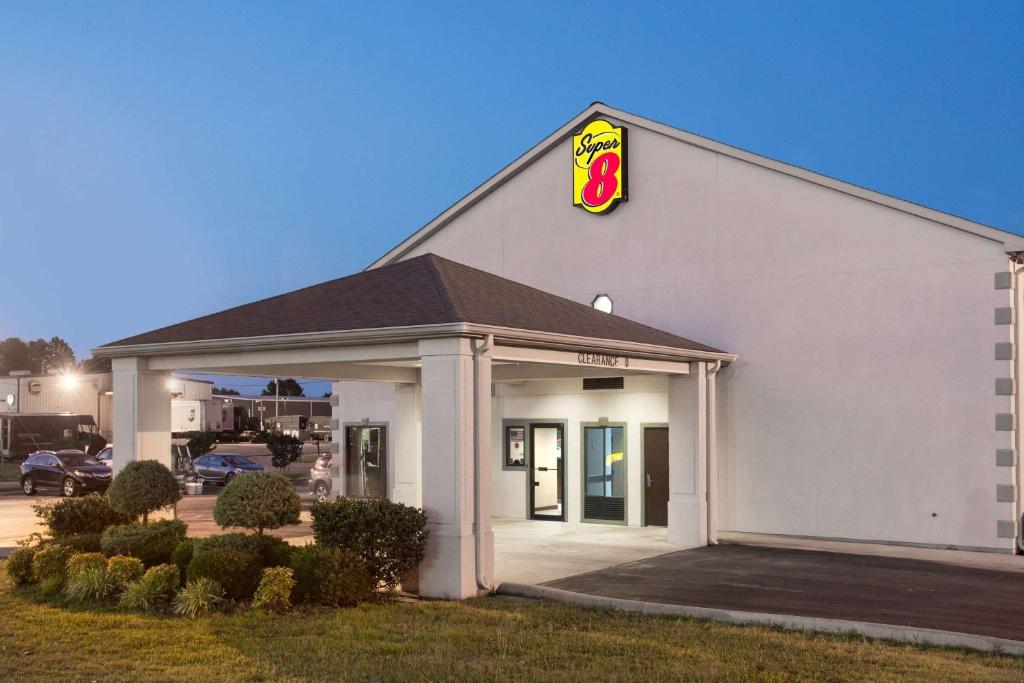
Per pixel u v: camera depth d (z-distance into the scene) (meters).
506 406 23.86
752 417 20.38
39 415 48.28
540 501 23.28
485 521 13.94
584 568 16.08
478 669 9.67
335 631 11.26
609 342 16.36
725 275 20.94
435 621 11.95
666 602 13.23
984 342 17.83
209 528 22.72
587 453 22.61
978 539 17.75
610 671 9.63
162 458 17.34
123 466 17.00
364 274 17.56
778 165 20.27
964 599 13.40
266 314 16.69
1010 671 9.61
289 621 11.80
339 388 26.81
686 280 21.45
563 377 20.28
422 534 13.62
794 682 9.24
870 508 18.92
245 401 93.75
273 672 9.61
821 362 19.62
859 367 19.17
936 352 18.33
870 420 19.00
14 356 171.75
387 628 11.52
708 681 9.23
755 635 11.22
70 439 48.62
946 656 10.29
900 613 12.47
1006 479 17.52
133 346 16.83
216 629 11.38
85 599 13.04
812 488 19.59
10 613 12.32
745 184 20.78
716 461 19.47
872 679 9.31
